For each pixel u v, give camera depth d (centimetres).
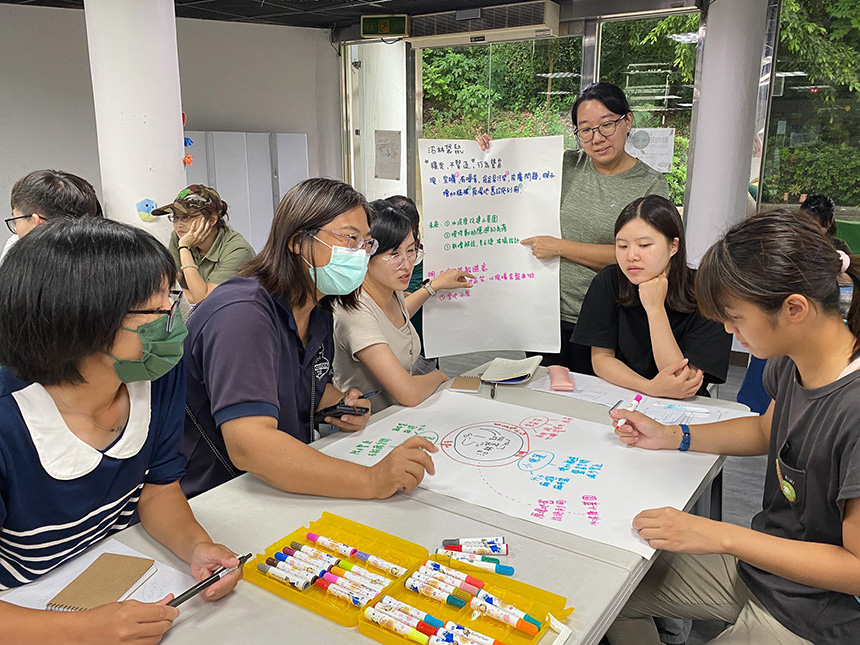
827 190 390
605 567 97
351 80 511
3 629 77
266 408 119
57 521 91
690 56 376
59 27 395
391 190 529
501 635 82
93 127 418
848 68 369
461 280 202
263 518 111
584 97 232
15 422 82
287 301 134
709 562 134
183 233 262
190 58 453
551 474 126
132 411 95
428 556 99
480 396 171
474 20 420
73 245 76
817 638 105
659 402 168
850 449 96
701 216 356
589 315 197
